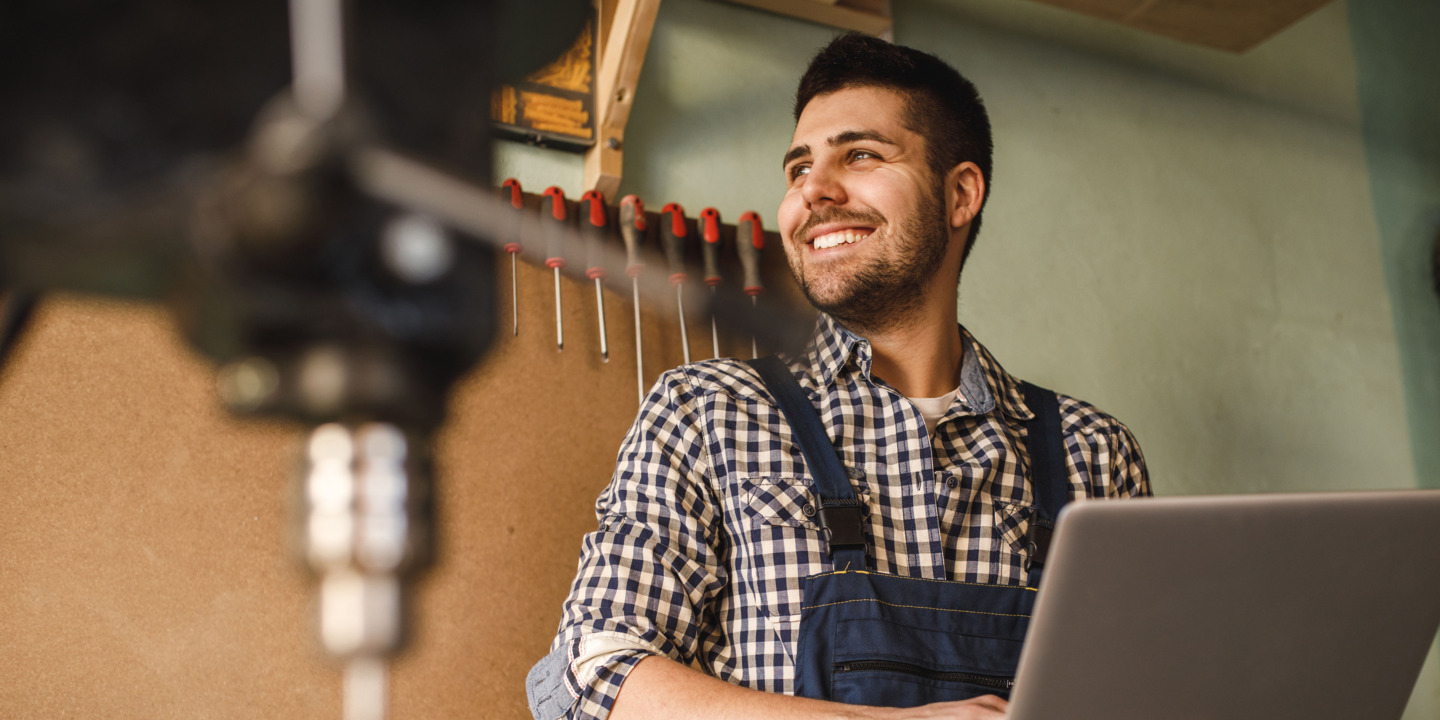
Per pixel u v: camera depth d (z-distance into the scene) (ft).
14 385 4.72
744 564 3.97
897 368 4.67
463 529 5.43
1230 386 8.30
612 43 5.92
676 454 4.10
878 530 4.05
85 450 4.80
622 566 3.76
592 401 5.82
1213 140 8.84
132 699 4.66
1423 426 9.13
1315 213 9.20
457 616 5.33
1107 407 7.72
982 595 3.80
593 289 5.91
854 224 4.50
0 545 4.59
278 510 5.08
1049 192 7.90
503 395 5.61
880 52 4.83
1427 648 2.88
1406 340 9.31
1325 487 8.53
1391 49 10.03
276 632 4.96
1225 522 2.50
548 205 5.59
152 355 4.99
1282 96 9.32
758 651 3.84
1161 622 2.52
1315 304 8.96
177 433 4.97
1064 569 2.41
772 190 6.86
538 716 3.68
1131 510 2.41
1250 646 2.65
